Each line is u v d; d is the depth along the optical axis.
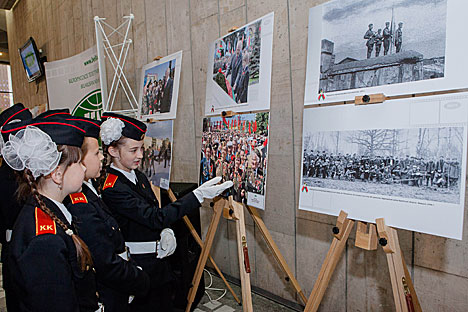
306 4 2.05
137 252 1.60
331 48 1.40
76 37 4.63
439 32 1.11
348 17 1.34
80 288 0.99
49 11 5.27
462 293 1.58
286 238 2.31
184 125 3.08
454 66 1.08
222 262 2.87
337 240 1.41
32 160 0.85
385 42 1.23
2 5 6.70
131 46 3.64
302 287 2.25
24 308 0.86
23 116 1.71
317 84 1.45
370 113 1.28
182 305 2.16
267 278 2.47
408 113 1.18
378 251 1.85
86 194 1.25
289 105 2.21
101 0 4.02
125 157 1.59
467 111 1.06
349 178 1.34
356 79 1.31
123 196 1.53
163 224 1.54
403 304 1.22
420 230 1.14
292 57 2.16
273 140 2.33
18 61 6.91
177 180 3.22
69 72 4.11
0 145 0.97
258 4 2.33
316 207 1.45
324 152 1.42
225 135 1.91
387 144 1.23
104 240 1.17
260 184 1.66
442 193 1.10
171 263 2.16
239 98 1.83
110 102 4.14
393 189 1.21
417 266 1.71
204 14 2.75
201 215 3.04
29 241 0.86
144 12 3.38
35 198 0.91
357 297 1.97
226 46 1.95
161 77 2.52
